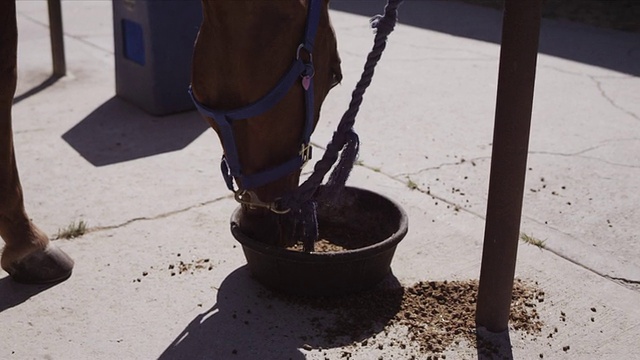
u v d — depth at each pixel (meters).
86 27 7.40
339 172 2.33
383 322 2.79
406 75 5.93
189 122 4.98
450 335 2.72
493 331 2.74
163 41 4.95
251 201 2.30
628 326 2.82
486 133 4.76
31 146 4.46
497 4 8.61
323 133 4.71
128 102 5.32
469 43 6.95
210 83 2.11
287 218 2.44
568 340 2.72
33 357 2.59
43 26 7.40
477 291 2.97
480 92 5.55
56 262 3.03
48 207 3.69
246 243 2.65
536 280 3.12
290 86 2.13
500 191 2.55
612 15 7.89
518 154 2.50
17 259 2.99
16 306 2.88
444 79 5.85
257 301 2.91
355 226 3.19
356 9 8.23
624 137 4.70
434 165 4.26
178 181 4.01
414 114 5.07
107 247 3.31
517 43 2.37
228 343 2.67
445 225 3.56
